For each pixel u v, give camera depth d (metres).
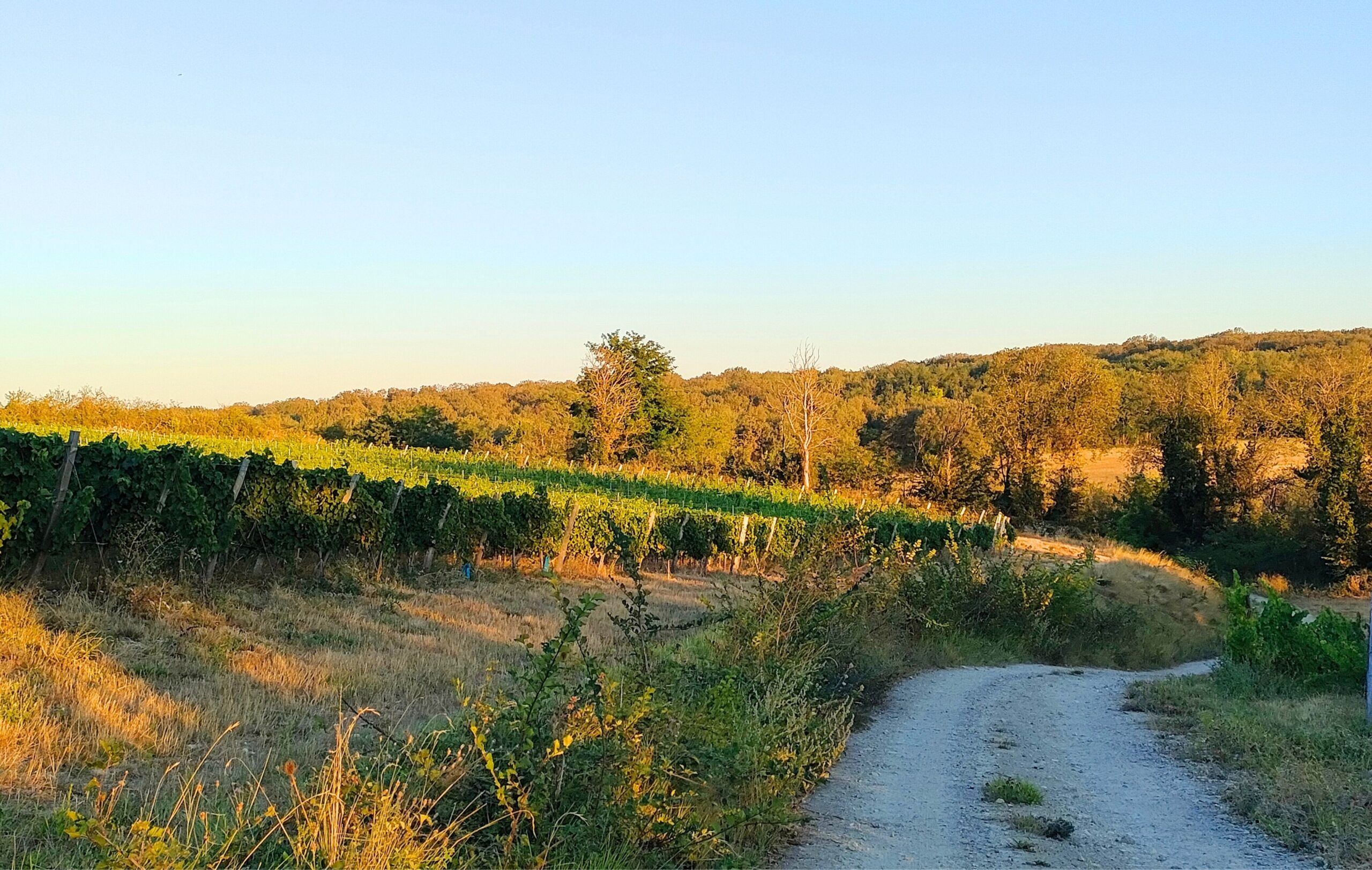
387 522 18.58
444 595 17.89
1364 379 51.78
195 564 13.72
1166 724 11.80
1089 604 24.77
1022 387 71.50
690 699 8.42
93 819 4.27
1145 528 58.19
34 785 5.98
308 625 12.91
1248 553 51.59
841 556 14.92
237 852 4.81
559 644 6.29
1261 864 6.60
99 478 12.89
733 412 89.25
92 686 8.34
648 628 9.07
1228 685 14.38
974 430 69.75
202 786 6.03
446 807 5.56
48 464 11.98
